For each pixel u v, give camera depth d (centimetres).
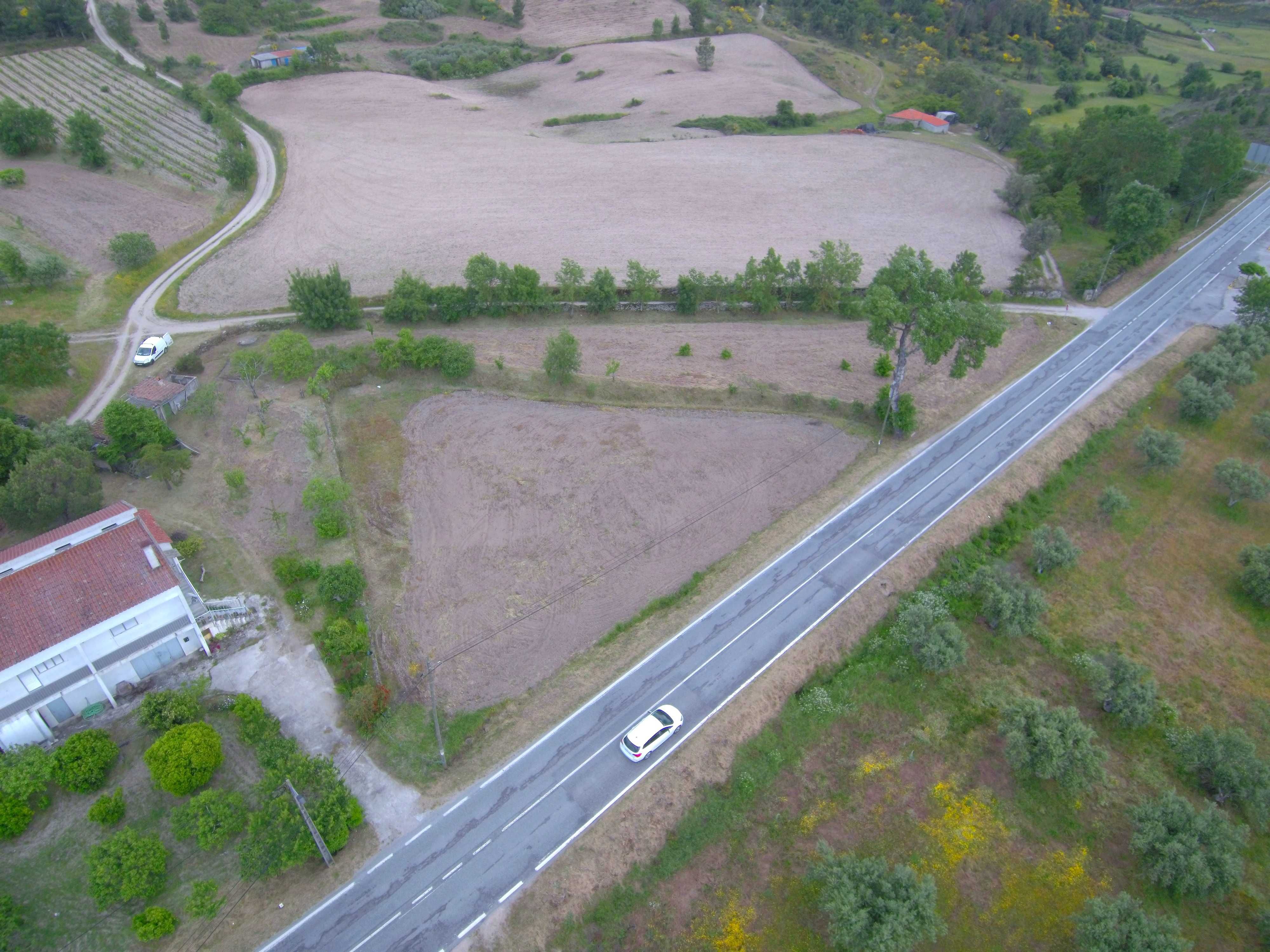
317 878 4231
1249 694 5456
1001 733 4997
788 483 7100
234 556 6231
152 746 4572
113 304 9631
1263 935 4175
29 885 4200
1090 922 4016
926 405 8062
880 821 4681
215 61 17562
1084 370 8575
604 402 8194
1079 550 6275
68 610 4859
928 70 19350
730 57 19500
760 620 5731
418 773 4747
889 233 11812
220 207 12094
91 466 6475
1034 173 12912
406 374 8531
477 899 4147
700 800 4691
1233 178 12000
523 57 19712
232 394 8175
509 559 6338
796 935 4175
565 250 11169
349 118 15800
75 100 14725
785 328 9538
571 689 5272
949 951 4122
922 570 6203
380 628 5709
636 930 4156
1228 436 7800
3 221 10881
